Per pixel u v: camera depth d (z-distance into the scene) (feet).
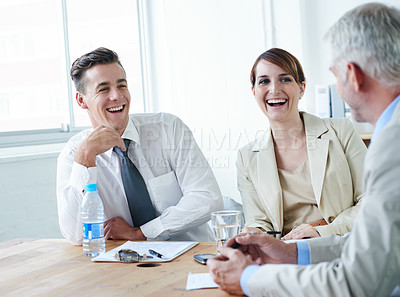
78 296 4.22
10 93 11.75
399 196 3.17
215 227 5.26
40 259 5.69
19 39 12.08
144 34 16.57
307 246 4.53
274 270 3.67
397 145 3.28
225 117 15.52
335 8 13.91
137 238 6.78
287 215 7.50
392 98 3.64
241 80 15.14
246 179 7.78
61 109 13.09
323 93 12.36
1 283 4.78
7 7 11.77
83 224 5.87
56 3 13.01
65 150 7.22
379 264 3.18
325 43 3.88
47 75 12.72
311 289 3.40
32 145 11.90
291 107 7.43
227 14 15.16
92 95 7.09
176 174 7.68
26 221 10.83
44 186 11.30
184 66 16.10
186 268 4.92
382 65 3.53
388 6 3.66
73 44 13.52
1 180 10.27
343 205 7.24
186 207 7.09
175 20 16.11
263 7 14.51
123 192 7.26
